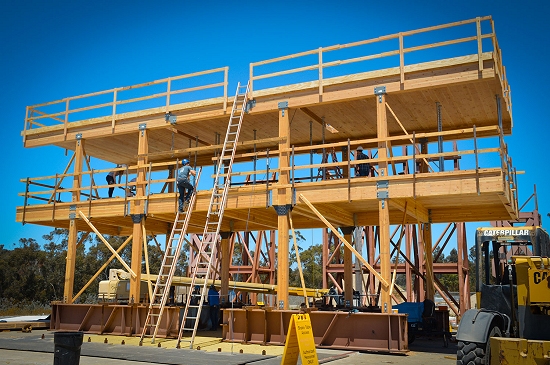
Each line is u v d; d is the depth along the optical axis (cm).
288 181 1723
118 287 2448
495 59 1495
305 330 1027
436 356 1382
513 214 1794
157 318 1738
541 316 941
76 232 2072
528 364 864
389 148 1638
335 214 1931
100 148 2462
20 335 1748
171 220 2111
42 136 2264
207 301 2152
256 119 2028
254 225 2355
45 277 4919
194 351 1388
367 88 1650
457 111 1842
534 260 955
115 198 1986
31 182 2194
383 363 1230
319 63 1717
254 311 1598
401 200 1645
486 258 1085
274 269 3350
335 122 2048
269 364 1159
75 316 1920
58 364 920
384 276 1511
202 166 2602
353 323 1493
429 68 1562
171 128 2070
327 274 2820
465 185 1459
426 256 1969
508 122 1941
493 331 980
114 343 1569
